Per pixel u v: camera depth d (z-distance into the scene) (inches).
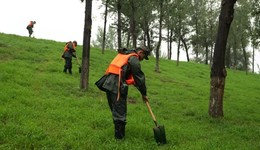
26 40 1275.8
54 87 605.0
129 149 283.6
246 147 322.7
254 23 1621.6
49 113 388.5
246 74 1945.1
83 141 292.8
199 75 1439.5
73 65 952.3
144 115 449.4
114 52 1482.5
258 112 680.4
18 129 303.1
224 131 409.4
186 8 1630.2
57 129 329.4
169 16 1400.1
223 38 521.7
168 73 1278.3
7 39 1155.9
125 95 309.1
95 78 808.3
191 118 492.7
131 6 1344.7
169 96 740.7
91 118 389.4
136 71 307.7
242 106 736.3
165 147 304.0
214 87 520.4
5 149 258.5
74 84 666.8
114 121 310.5
